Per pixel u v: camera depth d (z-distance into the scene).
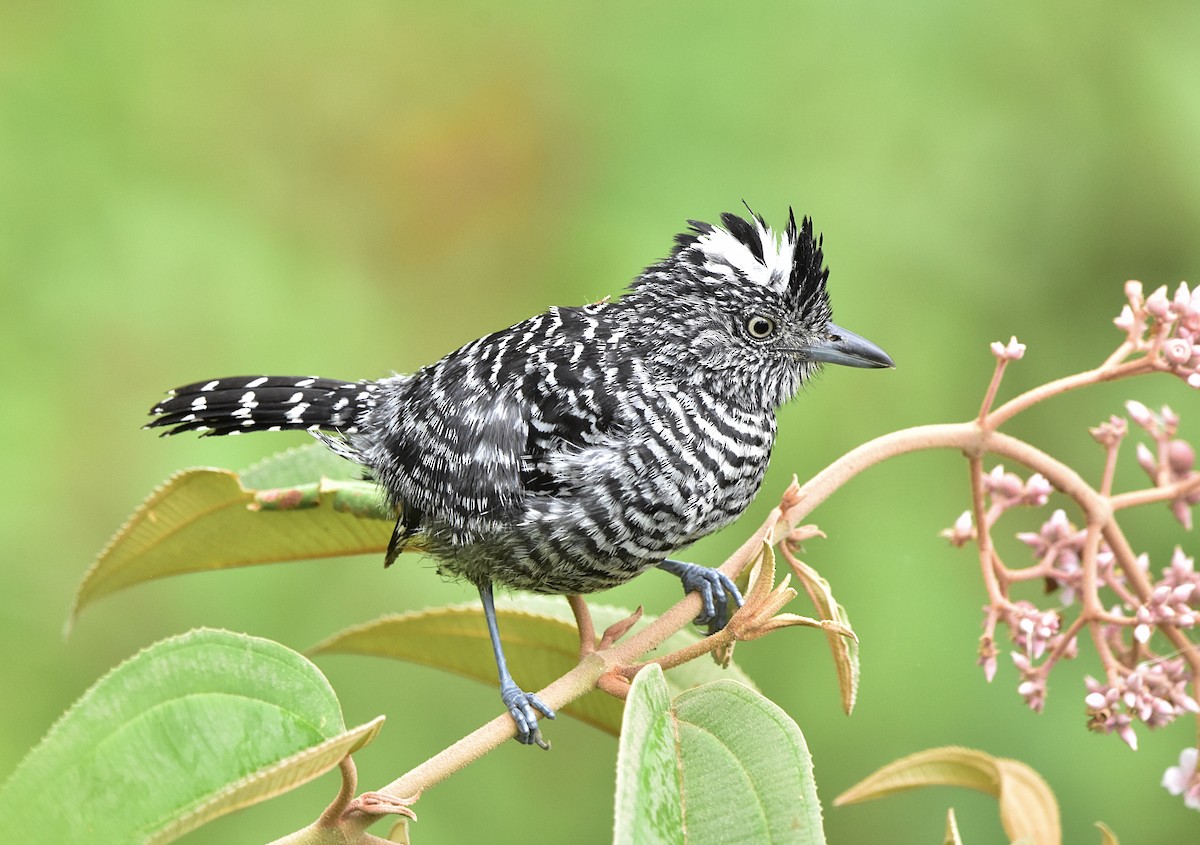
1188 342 5.84
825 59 12.85
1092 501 5.90
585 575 7.93
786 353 8.41
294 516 6.87
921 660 11.07
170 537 6.70
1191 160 12.90
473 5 13.71
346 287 12.86
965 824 11.25
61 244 12.23
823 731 11.06
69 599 11.05
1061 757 10.80
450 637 6.96
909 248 12.54
